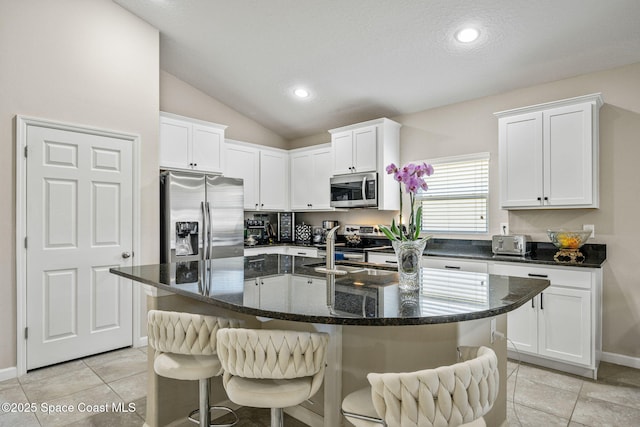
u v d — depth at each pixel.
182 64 4.14
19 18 2.79
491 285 1.78
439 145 4.05
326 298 1.49
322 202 4.88
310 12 3.04
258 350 1.24
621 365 2.90
